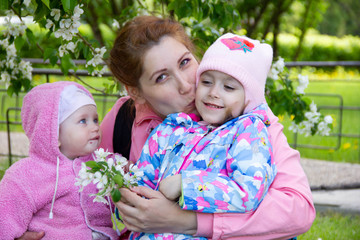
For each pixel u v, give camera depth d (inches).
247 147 69.7
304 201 71.2
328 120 132.9
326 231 140.5
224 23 123.7
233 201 66.2
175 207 69.7
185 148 74.7
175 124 78.2
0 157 195.2
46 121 78.5
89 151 81.7
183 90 76.1
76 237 77.5
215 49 74.6
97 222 81.6
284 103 131.6
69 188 78.7
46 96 79.7
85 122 82.0
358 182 194.1
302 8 349.1
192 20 131.5
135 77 78.3
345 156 244.8
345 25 808.3
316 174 209.0
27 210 76.5
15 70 121.6
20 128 280.5
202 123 77.7
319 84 531.8
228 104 73.0
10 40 113.1
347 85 526.3
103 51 103.3
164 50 75.2
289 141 269.1
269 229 68.6
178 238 70.4
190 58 77.3
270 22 288.5
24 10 109.0
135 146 86.5
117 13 218.1
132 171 72.9
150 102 80.4
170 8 117.5
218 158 72.1
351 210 164.4
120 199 71.4
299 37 364.5
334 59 645.3
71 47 100.6
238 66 72.1
